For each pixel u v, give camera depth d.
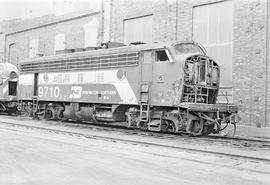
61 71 18.38
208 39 19.38
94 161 8.40
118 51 15.47
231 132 16.02
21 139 11.70
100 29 25.55
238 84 17.88
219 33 18.91
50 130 14.74
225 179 7.02
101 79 16.14
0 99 24.72
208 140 12.72
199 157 9.31
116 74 15.46
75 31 28.42
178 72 13.20
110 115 15.79
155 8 21.80
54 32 30.86
